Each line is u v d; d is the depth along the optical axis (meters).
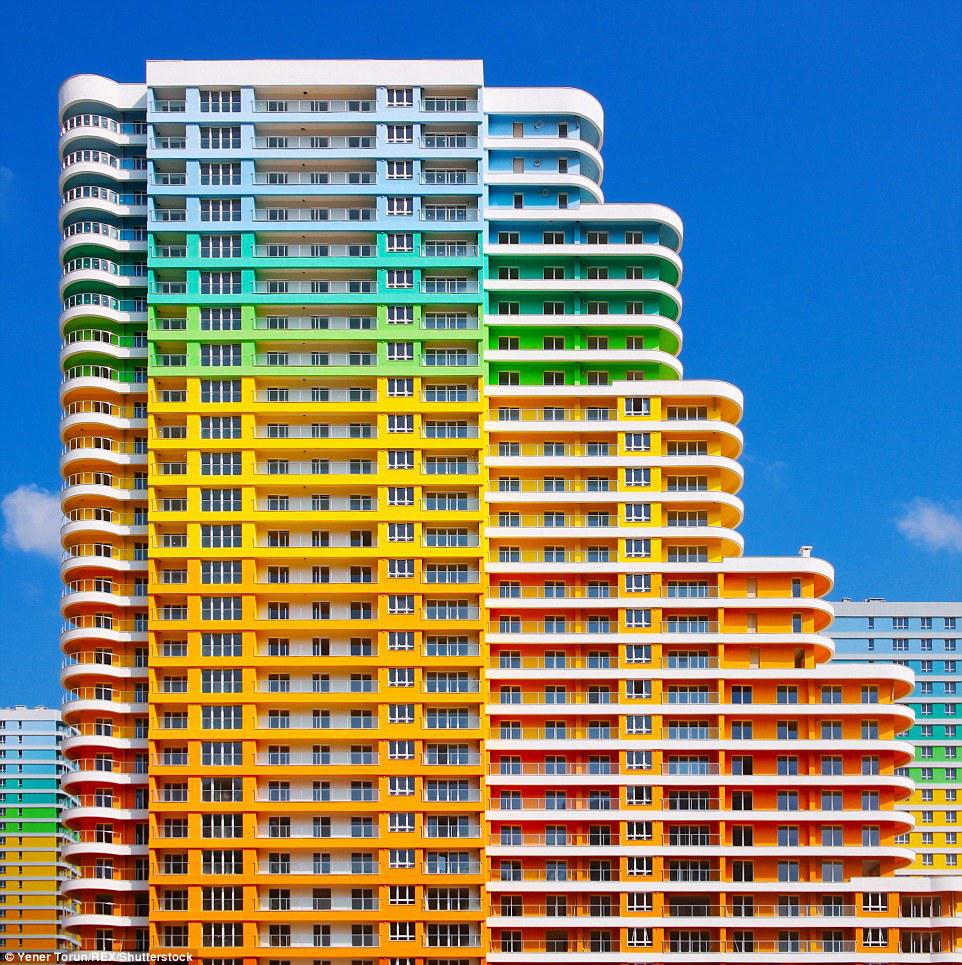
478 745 111.00
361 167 122.19
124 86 124.12
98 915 109.44
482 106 122.94
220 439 115.75
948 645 169.50
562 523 117.62
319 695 110.94
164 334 117.38
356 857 109.12
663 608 114.56
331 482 114.75
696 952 107.69
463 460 116.69
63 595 117.44
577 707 111.81
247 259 118.75
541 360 119.75
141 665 115.94
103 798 112.81
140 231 122.62
